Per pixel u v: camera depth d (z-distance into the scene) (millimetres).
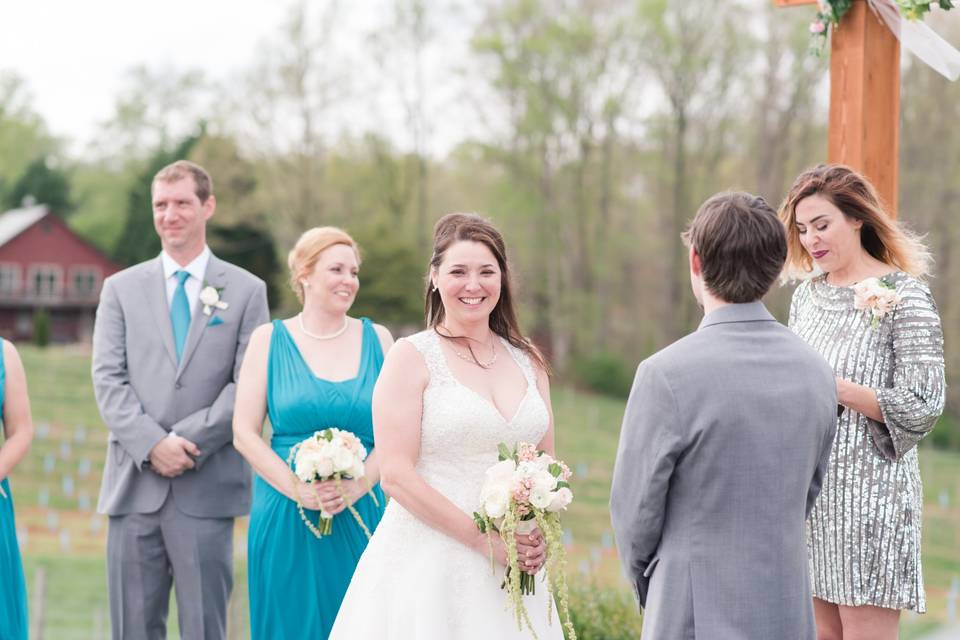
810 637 2564
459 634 3039
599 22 36844
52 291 47438
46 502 26297
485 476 3066
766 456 2500
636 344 38656
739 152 35562
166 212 4410
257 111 37500
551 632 3150
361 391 4012
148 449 4215
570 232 38531
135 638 4301
